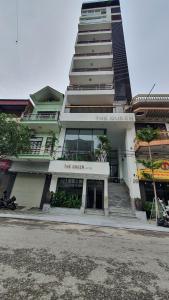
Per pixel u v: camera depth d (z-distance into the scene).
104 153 16.17
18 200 16.97
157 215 11.84
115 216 13.12
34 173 17.77
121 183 18.34
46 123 18.02
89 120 17.34
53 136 17.75
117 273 3.25
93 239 5.77
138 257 4.25
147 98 18.61
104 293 2.52
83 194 14.84
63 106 19.30
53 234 6.04
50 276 2.96
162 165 15.23
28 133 15.12
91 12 34.03
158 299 2.45
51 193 14.59
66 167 15.15
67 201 14.27
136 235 7.07
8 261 3.46
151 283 2.93
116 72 26.94
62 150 17.39
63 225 8.21
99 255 4.20
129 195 15.57
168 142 15.48
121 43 30.31
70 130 18.58
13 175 18.17
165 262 4.02
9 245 4.45
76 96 20.81
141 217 12.82
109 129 18.45
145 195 15.37
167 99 18.12
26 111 19.88
